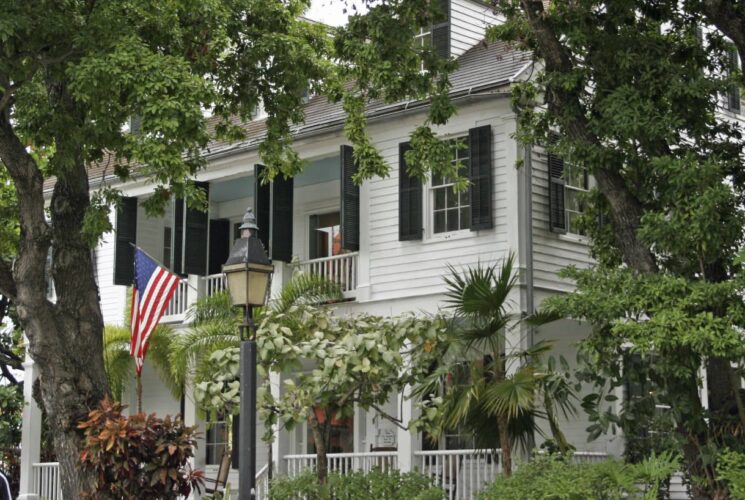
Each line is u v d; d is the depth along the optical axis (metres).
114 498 15.73
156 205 16.34
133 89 14.43
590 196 16.06
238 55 17.94
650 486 14.20
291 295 19.83
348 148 20.20
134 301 20.58
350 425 22.56
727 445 13.64
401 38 14.95
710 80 13.81
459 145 15.12
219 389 15.18
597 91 14.31
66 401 16.20
